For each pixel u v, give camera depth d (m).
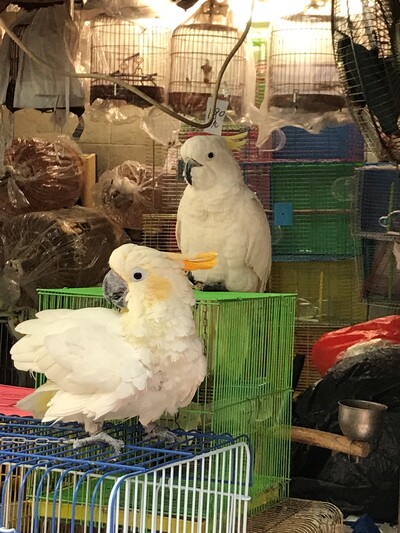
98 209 3.81
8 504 1.89
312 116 2.98
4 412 2.13
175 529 1.96
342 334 3.16
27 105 2.96
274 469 2.42
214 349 2.08
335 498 2.73
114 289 1.80
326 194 3.69
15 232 3.42
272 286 3.82
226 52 3.02
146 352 1.71
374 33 2.18
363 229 3.31
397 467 2.69
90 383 1.66
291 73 2.98
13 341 3.37
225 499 1.99
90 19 3.09
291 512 2.36
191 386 1.78
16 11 3.21
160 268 1.75
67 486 2.07
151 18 3.01
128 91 2.95
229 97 3.02
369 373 2.80
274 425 2.40
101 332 1.72
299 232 3.73
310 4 3.02
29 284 3.34
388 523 2.73
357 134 3.70
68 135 3.99
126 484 1.55
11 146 3.64
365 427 2.39
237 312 2.17
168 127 3.28
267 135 3.16
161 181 3.76
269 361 2.35
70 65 2.95
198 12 3.08
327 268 3.78
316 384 2.87
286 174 3.71
